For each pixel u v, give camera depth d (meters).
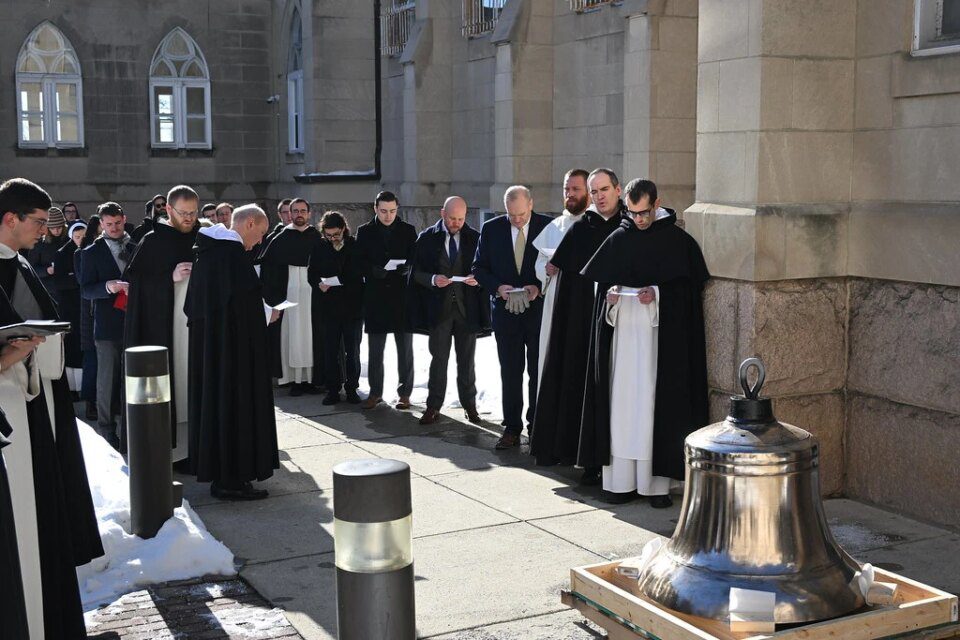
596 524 5.90
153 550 5.14
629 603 3.66
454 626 4.49
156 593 4.90
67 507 4.29
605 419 6.23
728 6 6.09
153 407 5.28
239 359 6.39
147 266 6.86
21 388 3.83
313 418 8.98
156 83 23.97
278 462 6.62
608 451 6.23
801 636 3.36
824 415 6.21
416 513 6.14
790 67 5.95
